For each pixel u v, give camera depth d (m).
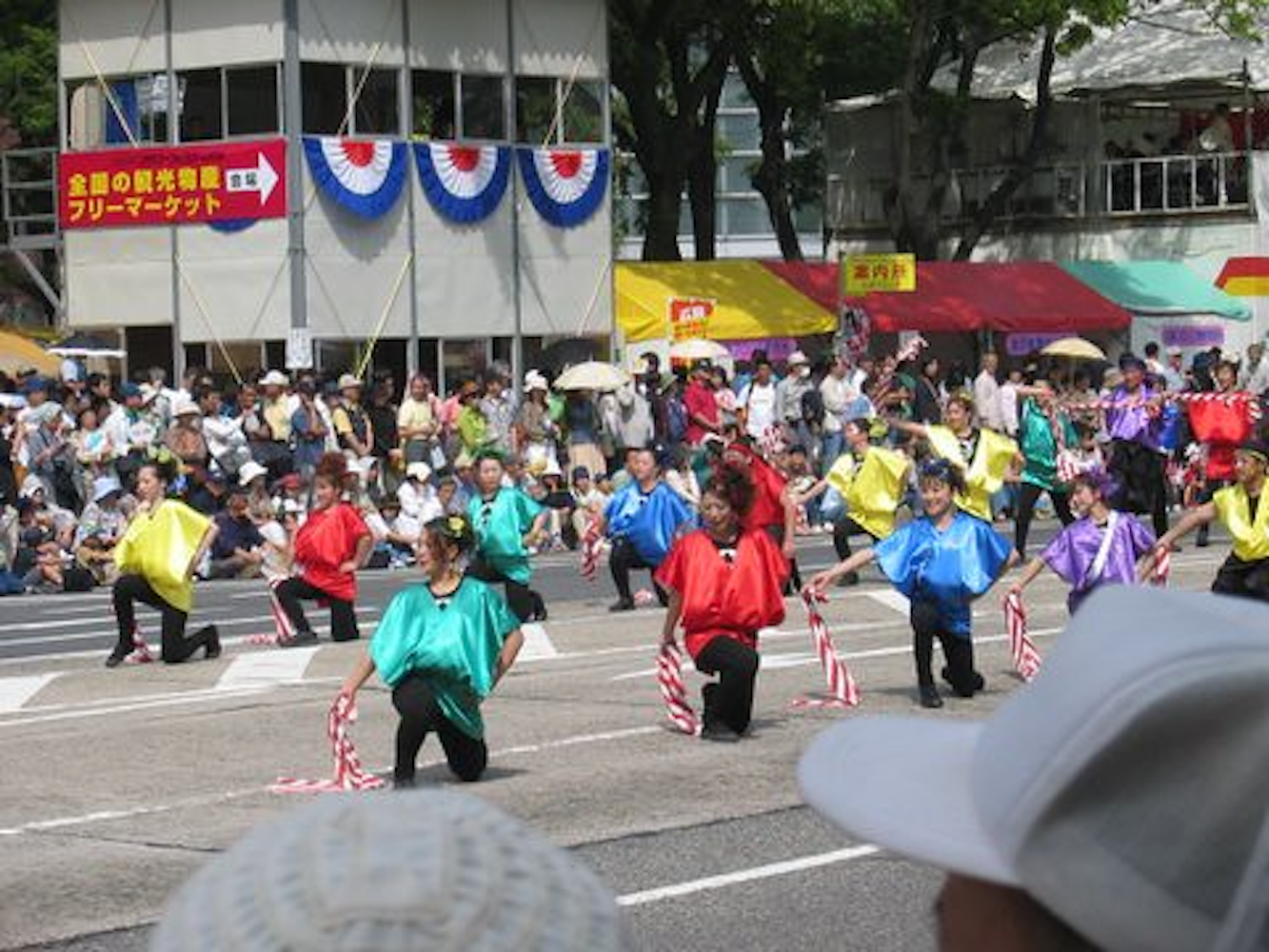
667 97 71.19
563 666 22.27
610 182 51.34
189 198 46.47
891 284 50.25
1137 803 2.30
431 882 2.04
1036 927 2.45
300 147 45.94
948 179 67.00
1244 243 67.38
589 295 50.97
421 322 47.97
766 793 14.88
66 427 34.38
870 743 2.80
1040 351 56.09
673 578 17.28
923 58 62.50
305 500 36.00
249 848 2.12
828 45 64.56
